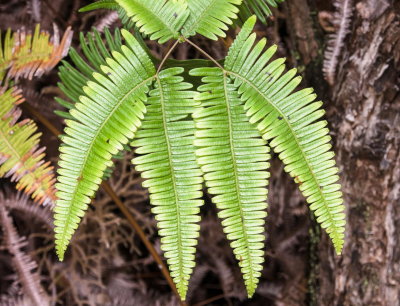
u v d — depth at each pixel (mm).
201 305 945
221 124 480
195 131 478
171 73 481
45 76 772
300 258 840
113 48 559
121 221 826
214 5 487
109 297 884
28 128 552
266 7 542
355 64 617
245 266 480
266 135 479
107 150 475
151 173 477
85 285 855
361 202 656
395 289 647
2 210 770
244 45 480
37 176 544
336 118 657
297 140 478
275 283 877
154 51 774
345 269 690
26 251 850
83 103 475
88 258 844
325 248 727
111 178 816
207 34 484
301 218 824
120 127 475
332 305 720
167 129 480
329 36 635
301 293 843
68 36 562
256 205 479
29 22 746
